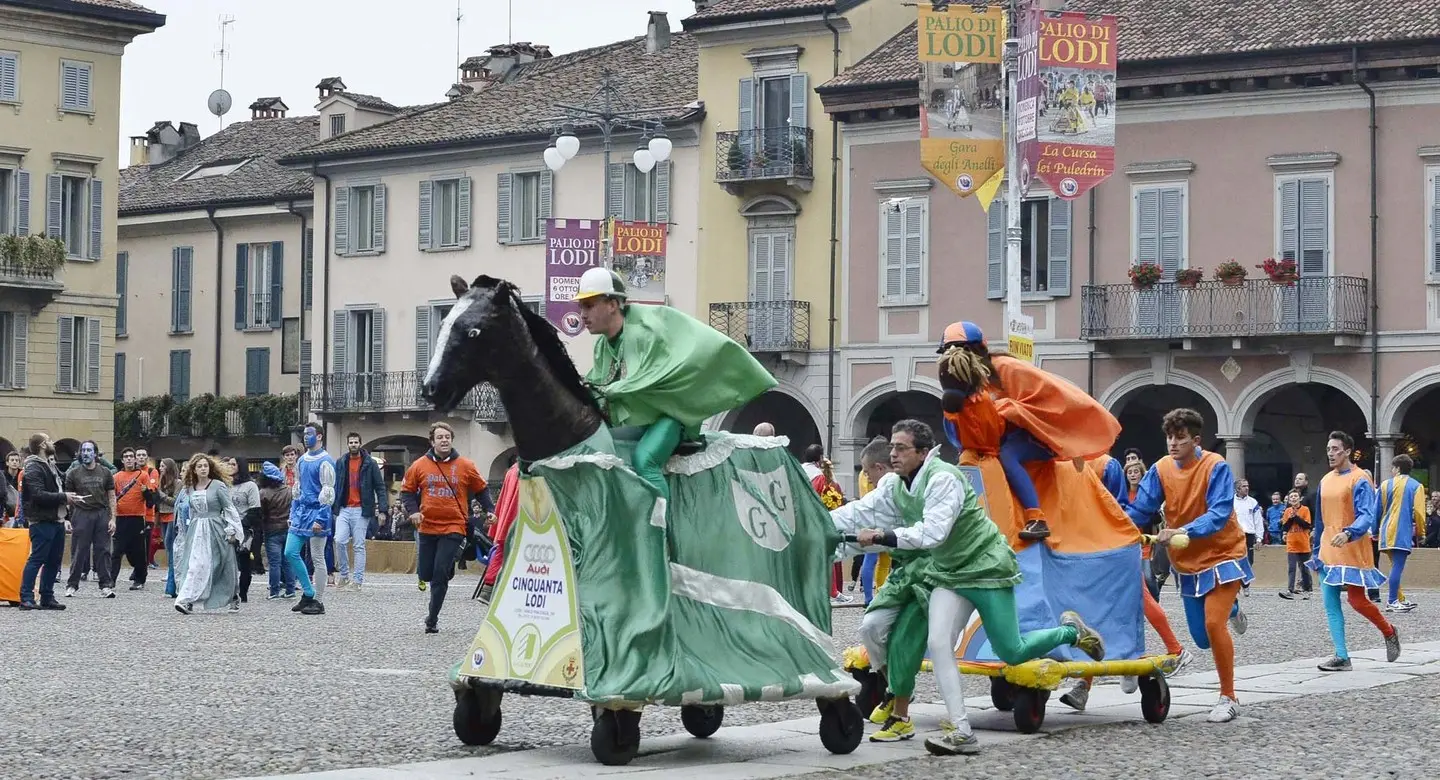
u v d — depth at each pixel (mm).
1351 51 42125
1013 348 22562
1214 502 13070
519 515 10750
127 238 67812
